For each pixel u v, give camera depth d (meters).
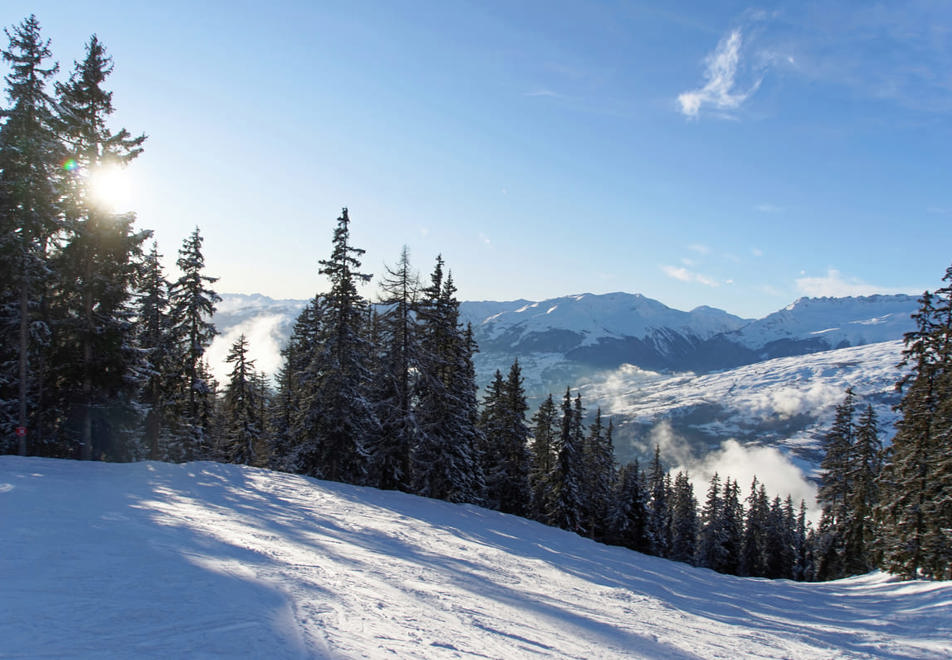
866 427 38.28
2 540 7.90
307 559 8.98
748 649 8.47
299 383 31.17
